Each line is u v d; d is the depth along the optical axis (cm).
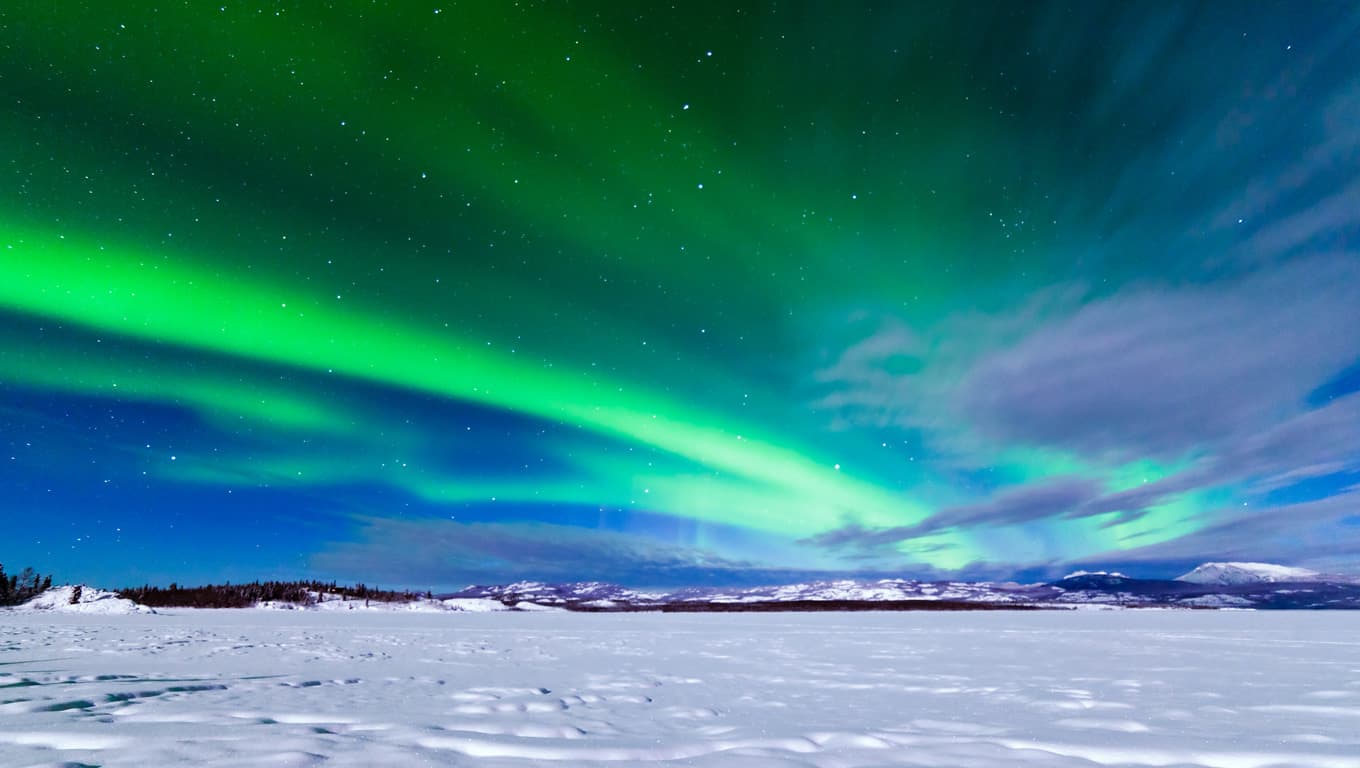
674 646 1432
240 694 578
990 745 367
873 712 511
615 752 341
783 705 553
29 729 383
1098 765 323
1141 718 478
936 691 660
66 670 765
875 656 1152
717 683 731
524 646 1422
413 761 310
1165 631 2078
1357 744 371
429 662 989
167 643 1376
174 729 388
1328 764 326
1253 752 349
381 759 313
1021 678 786
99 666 834
